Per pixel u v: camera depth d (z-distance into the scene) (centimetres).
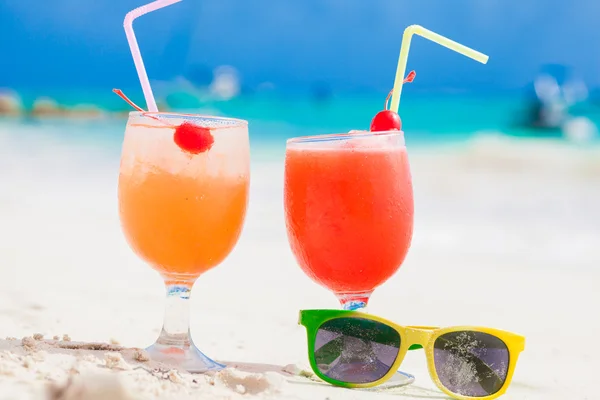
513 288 194
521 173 457
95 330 143
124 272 183
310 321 130
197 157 129
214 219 129
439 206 353
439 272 215
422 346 130
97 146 513
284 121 713
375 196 130
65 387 120
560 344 154
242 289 176
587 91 705
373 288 133
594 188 406
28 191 357
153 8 133
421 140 572
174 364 129
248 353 140
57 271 180
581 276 215
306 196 131
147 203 129
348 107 729
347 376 130
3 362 123
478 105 678
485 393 129
